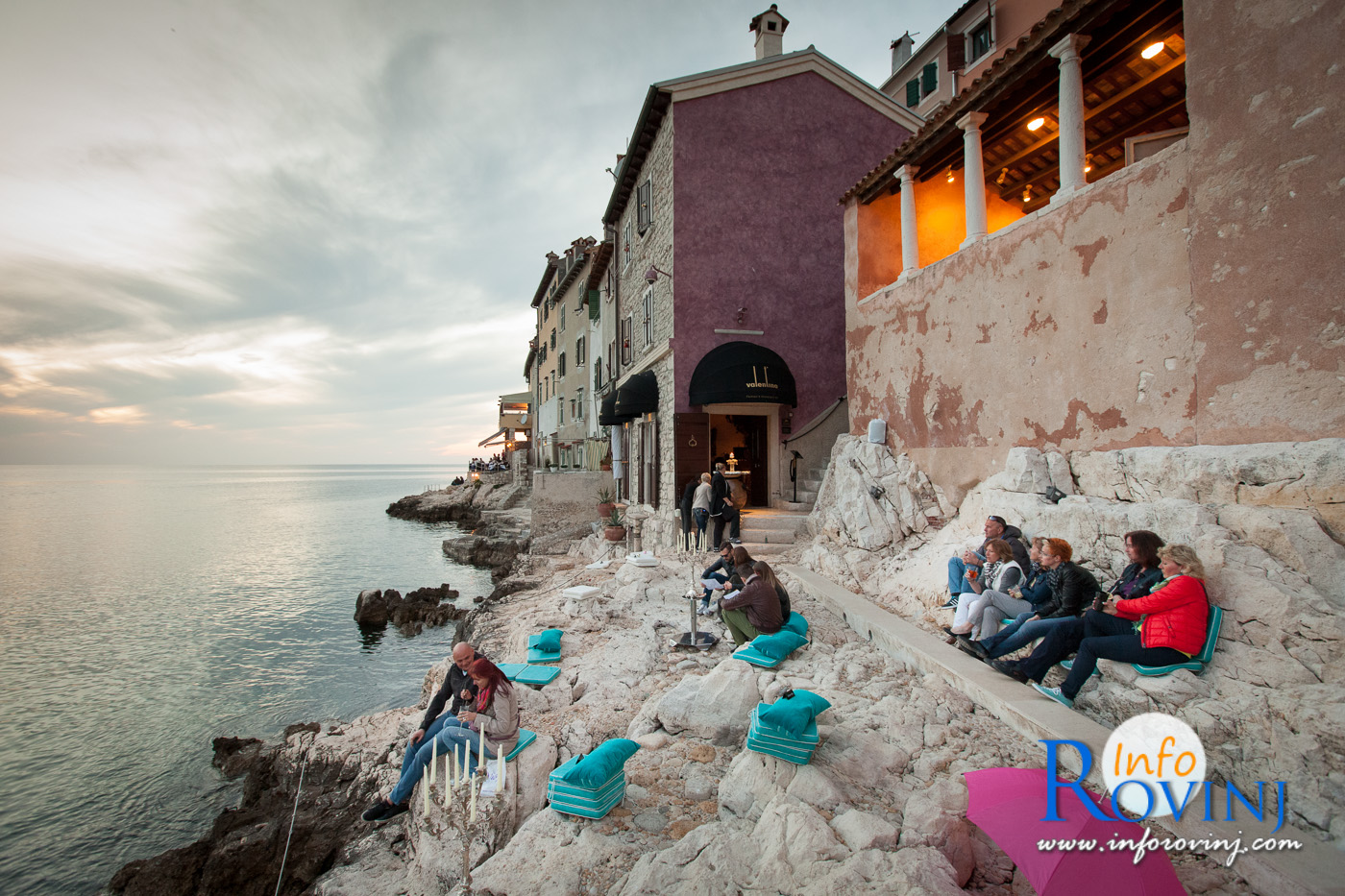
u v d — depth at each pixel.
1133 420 6.22
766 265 14.80
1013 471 7.58
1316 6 4.56
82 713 11.20
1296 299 4.73
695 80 14.50
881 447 10.72
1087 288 6.76
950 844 3.62
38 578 23.94
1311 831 3.56
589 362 29.19
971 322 8.68
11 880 6.93
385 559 27.25
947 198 11.91
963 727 4.96
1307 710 3.85
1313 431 4.64
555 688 6.74
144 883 6.18
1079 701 5.04
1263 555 4.62
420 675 12.77
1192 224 5.54
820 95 15.21
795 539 12.73
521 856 3.98
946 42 18.98
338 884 4.93
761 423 15.79
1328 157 4.51
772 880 3.44
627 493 20.12
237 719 10.85
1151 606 4.67
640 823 4.21
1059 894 2.79
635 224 18.70
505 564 22.53
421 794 5.23
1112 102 8.78
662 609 9.34
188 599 20.05
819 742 4.66
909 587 8.34
